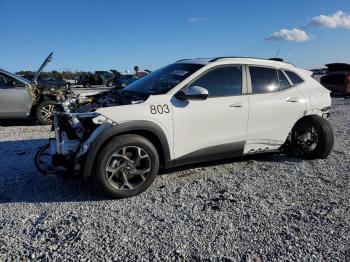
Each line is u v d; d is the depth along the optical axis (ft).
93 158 14.40
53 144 16.08
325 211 13.69
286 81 19.93
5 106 33.81
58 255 10.89
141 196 15.29
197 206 14.19
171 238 11.76
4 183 17.07
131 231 12.25
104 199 15.02
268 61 19.71
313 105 20.35
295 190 15.92
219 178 17.43
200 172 18.31
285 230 12.23
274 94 19.07
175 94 16.25
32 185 16.78
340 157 21.07
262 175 17.89
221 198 14.94
